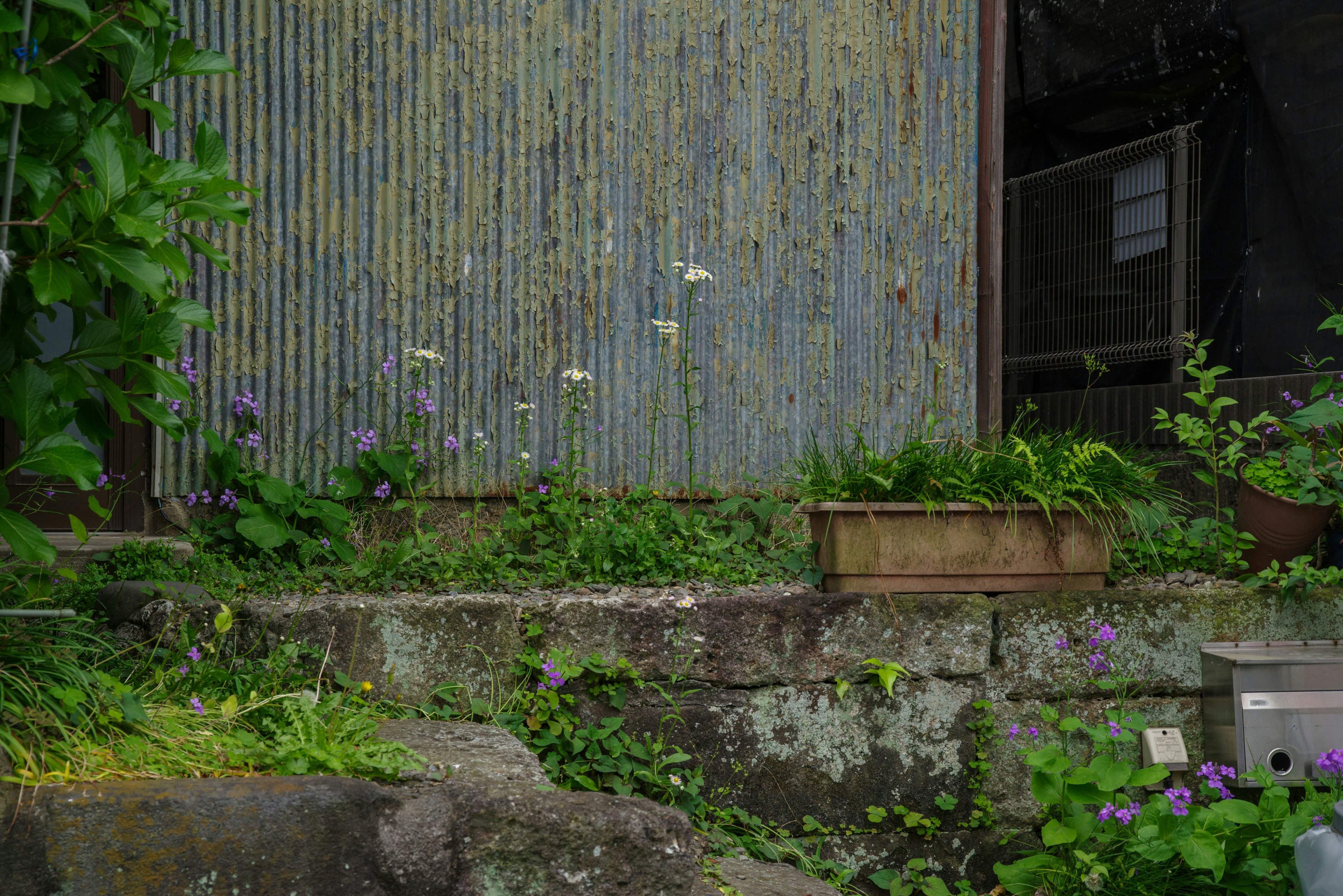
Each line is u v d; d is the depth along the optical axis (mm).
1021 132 6738
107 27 2199
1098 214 6000
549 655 3564
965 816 3895
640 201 4734
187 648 3000
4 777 1910
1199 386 5133
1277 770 3855
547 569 4125
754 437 4871
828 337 4949
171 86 4281
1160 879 3418
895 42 4996
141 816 1941
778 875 3342
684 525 4453
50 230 2039
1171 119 5676
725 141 4820
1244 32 5145
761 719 3752
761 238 4871
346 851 2061
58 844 1898
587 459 4684
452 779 2406
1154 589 4109
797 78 4895
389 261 4488
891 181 5012
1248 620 4125
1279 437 4676
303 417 4414
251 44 4344
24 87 1921
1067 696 3965
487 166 4570
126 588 3521
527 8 4590
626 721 3652
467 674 3543
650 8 4723
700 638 3723
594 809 2303
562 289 4656
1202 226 5469
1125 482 4062
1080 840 3654
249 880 1989
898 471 3947
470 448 4566
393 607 3504
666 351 4777
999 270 5074
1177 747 3984
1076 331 6172
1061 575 4012
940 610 3891
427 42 4500
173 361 4195
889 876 3758
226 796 1995
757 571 4203
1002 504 3910
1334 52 4754
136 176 2104
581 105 4660
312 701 2566
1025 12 6492
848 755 3812
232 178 4336
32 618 2426
